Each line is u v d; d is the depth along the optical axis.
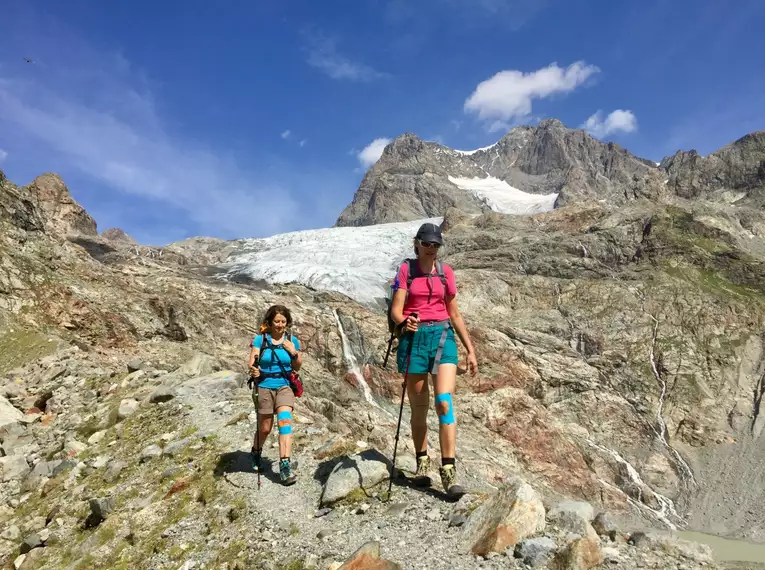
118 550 6.73
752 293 75.94
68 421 11.92
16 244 26.94
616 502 43.41
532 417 44.12
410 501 6.18
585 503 5.40
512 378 49.06
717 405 60.72
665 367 64.06
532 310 68.94
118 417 11.23
